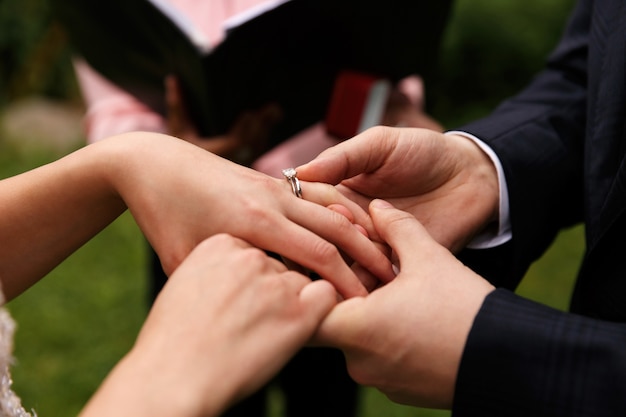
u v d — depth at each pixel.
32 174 0.68
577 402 0.59
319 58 0.93
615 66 0.68
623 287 0.67
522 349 0.60
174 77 0.94
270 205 0.66
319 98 0.97
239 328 0.59
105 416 0.53
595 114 0.69
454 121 2.53
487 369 0.61
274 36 0.86
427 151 0.73
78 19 0.98
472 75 2.58
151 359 0.56
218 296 0.59
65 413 1.29
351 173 0.72
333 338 0.62
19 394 1.33
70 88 2.77
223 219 0.66
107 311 1.57
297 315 0.61
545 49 2.55
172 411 0.54
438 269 0.64
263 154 0.99
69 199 0.68
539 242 0.78
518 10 2.54
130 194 0.67
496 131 0.76
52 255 0.69
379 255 0.68
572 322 0.61
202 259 0.62
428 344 0.62
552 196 0.77
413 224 0.67
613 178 0.68
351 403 1.14
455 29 2.53
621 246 0.67
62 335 1.49
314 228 0.67
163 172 0.66
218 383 0.56
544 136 0.77
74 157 0.68
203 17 1.01
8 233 0.67
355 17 0.88
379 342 0.62
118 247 1.78
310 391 1.12
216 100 0.90
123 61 0.99
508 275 0.77
